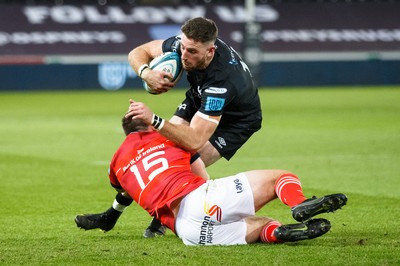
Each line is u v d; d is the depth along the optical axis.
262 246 21.89
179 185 21.92
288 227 21.55
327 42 124.44
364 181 37.50
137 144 22.78
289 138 56.97
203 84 23.70
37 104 91.69
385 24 127.88
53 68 115.06
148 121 22.17
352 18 128.00
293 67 121.38
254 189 21.62
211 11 127.12
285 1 131.38
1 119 74.06
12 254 21.92
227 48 24.47
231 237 21.98
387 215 28.42
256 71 108.75
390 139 55.62
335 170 41.34
